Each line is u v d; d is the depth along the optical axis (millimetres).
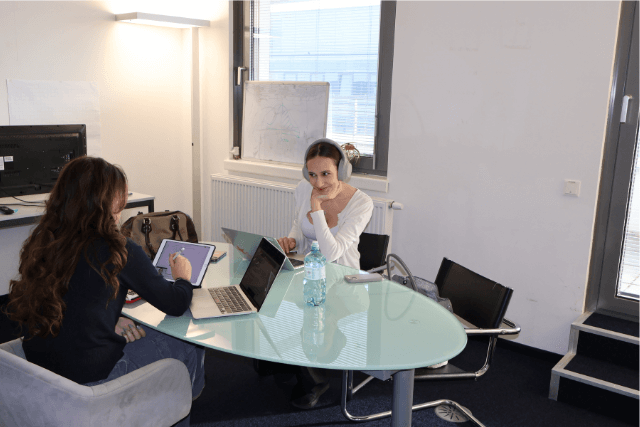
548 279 2990
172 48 4441
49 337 1501
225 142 4449
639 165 2732
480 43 3035
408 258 3525
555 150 2871
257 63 4277
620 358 2664
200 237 4758
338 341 1582
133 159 4324
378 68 3572
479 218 3186
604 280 2914
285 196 3879
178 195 4738
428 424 2361
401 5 3301
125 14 3879
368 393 2596
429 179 3348
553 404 2562
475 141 3135
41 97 3658
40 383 1400
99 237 1501
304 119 3871
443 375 1906
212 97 4461
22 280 1511
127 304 1843
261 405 2457
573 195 2848
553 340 3018
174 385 1621
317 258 1910
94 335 1510
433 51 3211
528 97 2918
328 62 3842
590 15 2682
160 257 2117
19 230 3633
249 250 2375
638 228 2789
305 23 3914
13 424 1504
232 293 1944
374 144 3684
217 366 2820
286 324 1704
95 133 4016
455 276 2303
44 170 3396
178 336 1593
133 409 1487
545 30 2818
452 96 3182
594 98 2723
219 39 4312
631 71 2688
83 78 3887
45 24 3619
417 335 1641
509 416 2445
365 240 2842
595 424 2396
